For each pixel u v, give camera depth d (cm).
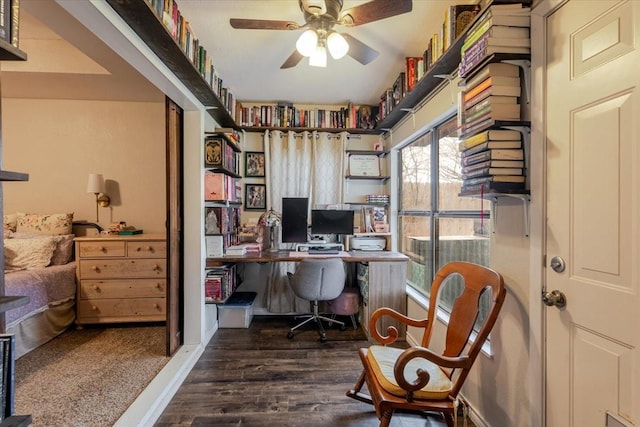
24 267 263
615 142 93
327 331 290
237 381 204
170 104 225
